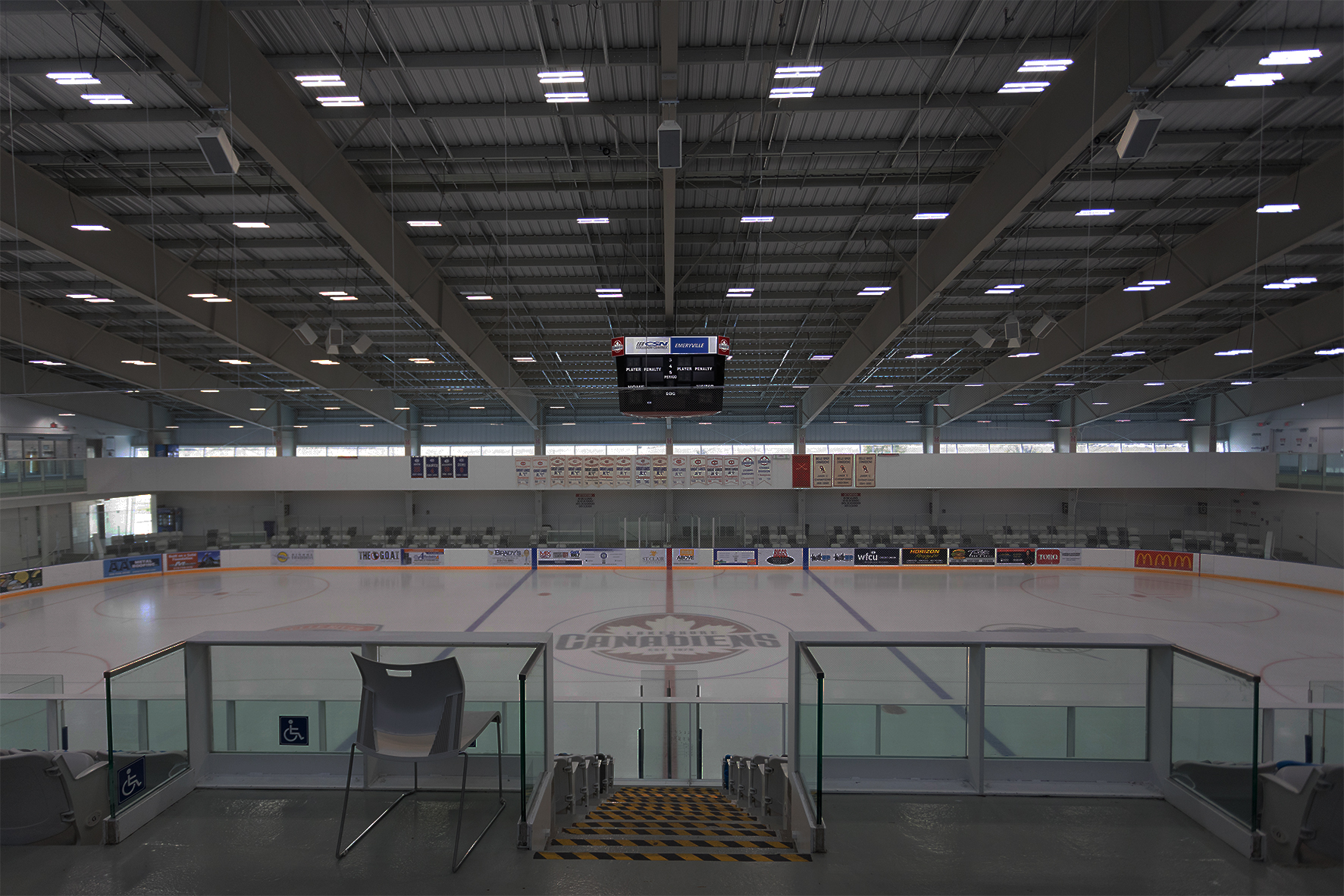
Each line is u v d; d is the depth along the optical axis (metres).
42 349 22.25
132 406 36.50
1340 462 25.62
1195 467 30.52
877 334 22.36
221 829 3.52
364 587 25.42
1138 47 9.14
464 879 3.02
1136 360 30.62
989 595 23.95
